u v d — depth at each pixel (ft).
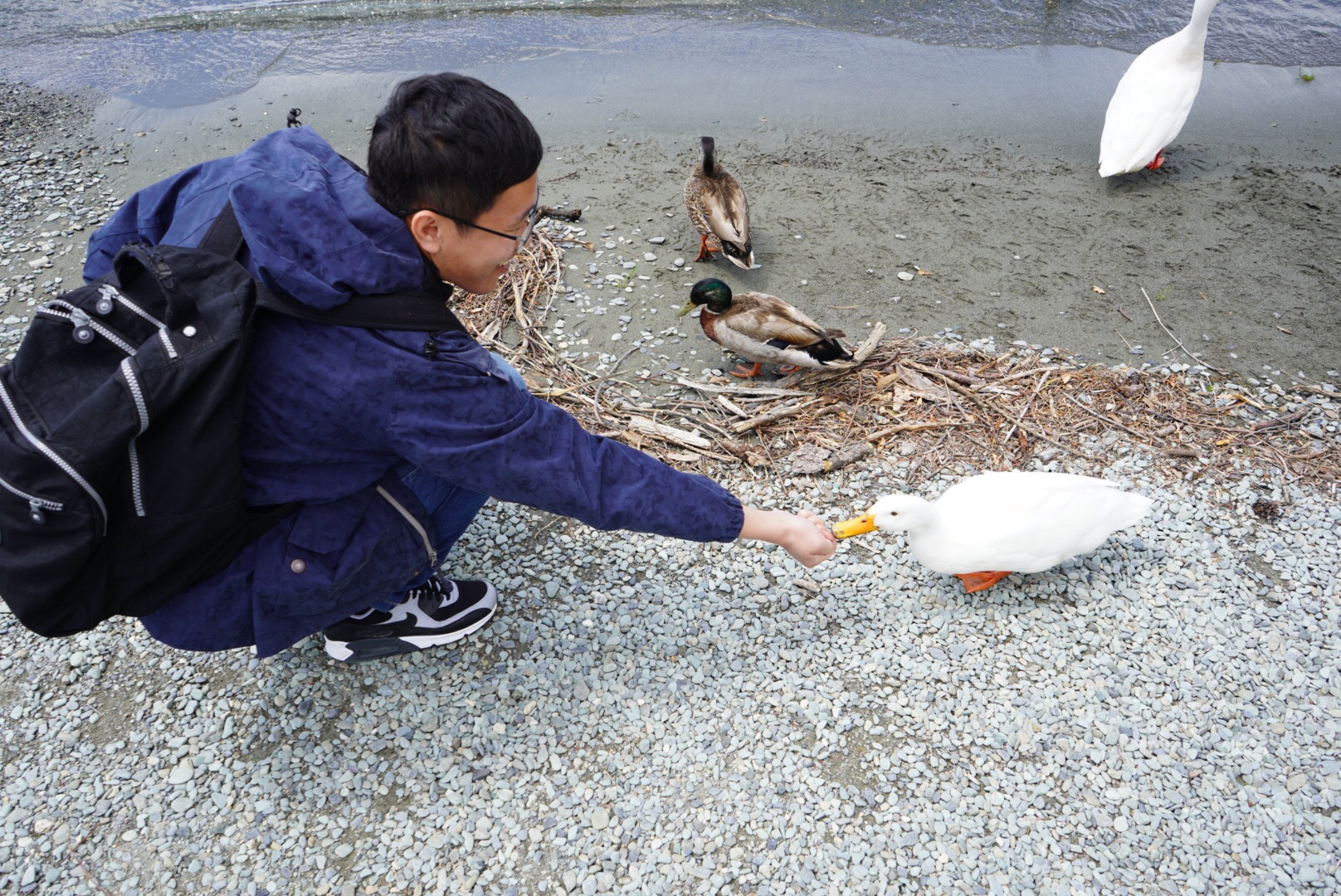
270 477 6.61
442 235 6.07
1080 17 26.78
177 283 5.71
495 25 27.07
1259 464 12.50
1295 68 24.08
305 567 7.03
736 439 13.03
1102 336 15.20
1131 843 8.29
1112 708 9.44
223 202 6.44
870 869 8.10
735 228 15.97
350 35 26.66
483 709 9.41
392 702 9.46
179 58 25.43
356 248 5.89
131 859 8.16
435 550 8.02
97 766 8.89
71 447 5.39
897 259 17.34
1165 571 10.96
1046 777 8.83
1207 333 15.24
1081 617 10.43
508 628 10.25
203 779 8.79
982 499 10.27
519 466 6.72
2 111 22.61
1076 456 12.69
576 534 11.43
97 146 21.27
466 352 6.44
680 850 8.27
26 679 9.70
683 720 9.34
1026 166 20.39
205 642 7.28
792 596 10.70
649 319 15.88
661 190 19.63
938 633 10.28
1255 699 9.50
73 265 16.84
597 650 10.03
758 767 8.92
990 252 17.49
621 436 12.97
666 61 25.00
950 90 23.43
